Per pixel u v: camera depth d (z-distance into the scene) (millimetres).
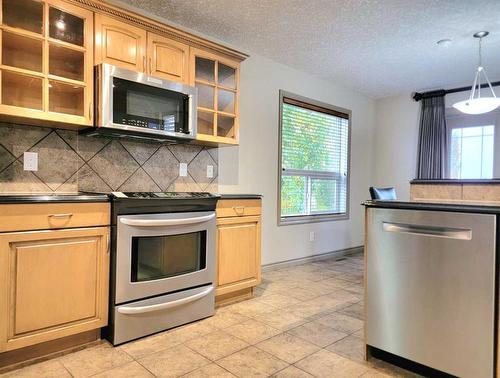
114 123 2271
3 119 2123
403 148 5262
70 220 1967
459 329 1620
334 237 4906
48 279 1896
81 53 2238
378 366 1910
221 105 3074
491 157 4465
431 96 4895
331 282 3586
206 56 2877
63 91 2287
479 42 3400
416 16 2914
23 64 2133
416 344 1763
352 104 5145
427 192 2242
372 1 2695
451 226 1636
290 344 2172
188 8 2842
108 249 2127
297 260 4375
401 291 1812
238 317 2611
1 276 1743
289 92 4184
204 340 2215
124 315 2143
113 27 2340
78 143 2523
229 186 3564
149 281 2271
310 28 3170
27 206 1817
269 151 3984
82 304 2025
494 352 1524
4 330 1759
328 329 2406
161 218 2328
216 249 2738
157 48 2564
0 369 1800
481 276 1552
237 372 1837
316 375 1816
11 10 2023
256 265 3053
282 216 4211
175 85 2594
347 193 5078
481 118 4547
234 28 3191
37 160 2346
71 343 2051
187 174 3184
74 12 2182
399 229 1813
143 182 2873
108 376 1776
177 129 2627
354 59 3912
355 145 5227
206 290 2600
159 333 2307
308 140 4531
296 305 2885
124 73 2307
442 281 1668
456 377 1647
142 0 2719
